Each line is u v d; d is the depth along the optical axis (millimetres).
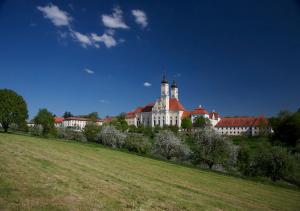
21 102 112812
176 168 52781
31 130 117625
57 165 35875
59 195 20812
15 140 68125
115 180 30672
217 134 63594
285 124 122188
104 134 93438
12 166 30250
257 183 46156
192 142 74125
